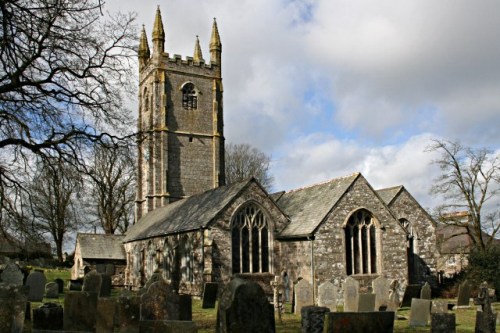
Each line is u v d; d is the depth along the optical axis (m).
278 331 19.45
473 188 42.22
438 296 38.41
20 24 21.33
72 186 25.09
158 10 59.28
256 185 35.62
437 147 42.94
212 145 58.84
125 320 15.11
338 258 32.91
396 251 34.41
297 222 35.53
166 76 57.94
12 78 22.09
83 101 24.80
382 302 26.73
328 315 13.15
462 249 48.06
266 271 35.31
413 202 40.31
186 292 35.44
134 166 27.62
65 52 23.52
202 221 34.31
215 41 61.25
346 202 33.72
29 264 64.69
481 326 17.41
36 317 16.67
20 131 23.31
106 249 52.12
